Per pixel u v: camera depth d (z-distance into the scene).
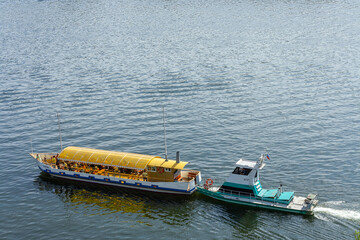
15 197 97.00
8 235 83.56
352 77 164.25
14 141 123.56
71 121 134.75
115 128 129.00
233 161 108.31
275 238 79.56
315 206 87.69
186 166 106.50
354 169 102.12
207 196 95.06
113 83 166.00
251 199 91.06
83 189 100.00
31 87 164.38
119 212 90.12
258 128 125.19
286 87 156.50
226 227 83.75
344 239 78.06
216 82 163.62
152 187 97.06
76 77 174.25
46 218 88.75
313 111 135.38
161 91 156.25
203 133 123.56
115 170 102.31
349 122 126.94
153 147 116.94
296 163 105.81
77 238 81.94
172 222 86.06
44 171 106.06
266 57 192.62
